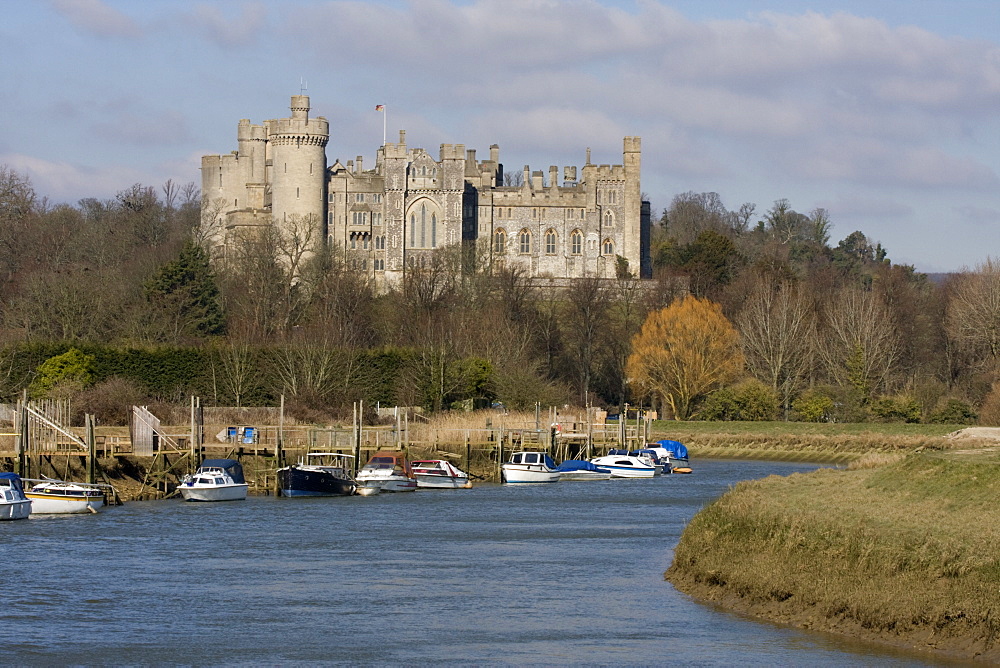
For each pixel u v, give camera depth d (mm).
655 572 148250
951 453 161625
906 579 112688
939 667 104250
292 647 117000
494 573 148500
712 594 131000
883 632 111125
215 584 142375
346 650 116125
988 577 108250
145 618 126875
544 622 124312
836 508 133000
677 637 117062
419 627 123375
